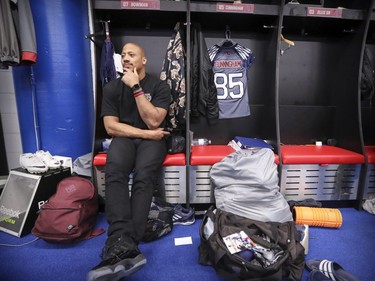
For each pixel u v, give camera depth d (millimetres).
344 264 1169
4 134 2084
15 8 1567
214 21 1754
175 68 1590
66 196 1332
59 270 1112
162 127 1602
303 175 1638
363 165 1668
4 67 1626
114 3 1478
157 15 1633
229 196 1368
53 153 1898
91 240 1354
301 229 1282
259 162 1381
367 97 1937
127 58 1451
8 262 1161
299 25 1812
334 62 1992
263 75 1916
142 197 1231
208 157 1550
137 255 1017
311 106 2006
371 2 1578
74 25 1777
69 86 1820
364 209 1714
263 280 979
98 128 1649
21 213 1437
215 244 1065
